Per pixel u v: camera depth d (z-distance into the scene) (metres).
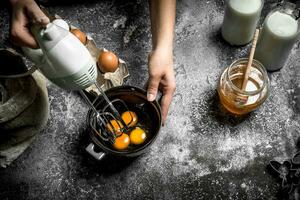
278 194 0.68
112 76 0.73
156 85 0.65
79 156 0.72
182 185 0.70
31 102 0.66
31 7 0.55
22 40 0.52
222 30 0.77
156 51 0.67
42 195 0.70
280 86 0.75
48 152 0.73
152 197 0.70
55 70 0.51
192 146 0.72
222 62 0.77
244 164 0.71
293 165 0.67
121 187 0.70
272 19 0.67
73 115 0.75
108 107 0.69
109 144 0.69
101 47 0.79
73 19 0.82
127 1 0.82
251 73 0.70
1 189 0.71
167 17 0.68
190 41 0.79
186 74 0.77
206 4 0.81
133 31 0.80
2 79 0.69
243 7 0.68
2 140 0.70
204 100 0.75
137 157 0.72
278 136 0.72
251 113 0.73
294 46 0.78
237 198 0.69
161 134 0.73
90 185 0.71
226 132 0.72
